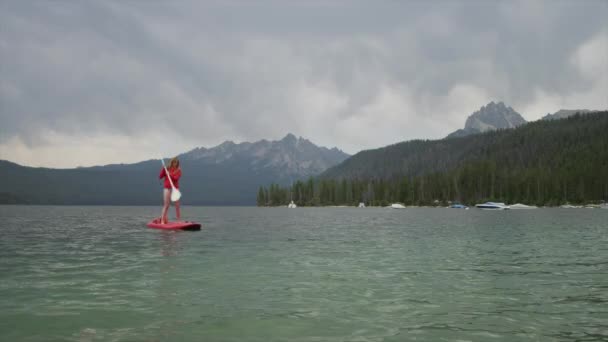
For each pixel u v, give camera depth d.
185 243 24.56
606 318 9.00
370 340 7.57
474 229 39.62
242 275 14.05
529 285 12.48
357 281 13.08
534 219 66.38
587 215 87.50
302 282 12.85
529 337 7.76
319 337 7.73
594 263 16.98
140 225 44.06
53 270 14.89
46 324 8.44
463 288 12.07
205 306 9.92
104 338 7.61
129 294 11.13
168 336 7.74
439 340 7.59
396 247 23.14
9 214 86.56
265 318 8.94
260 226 44.12
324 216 85.38
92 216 76.31
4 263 16.53
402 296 11.02
